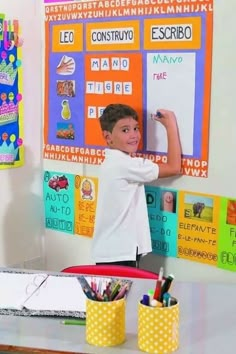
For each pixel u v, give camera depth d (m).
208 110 2.50
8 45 2.93
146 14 2.63
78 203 3.05
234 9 2.38
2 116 2.95
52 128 3.10
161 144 2.65
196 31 2.49
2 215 3.04
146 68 2.67
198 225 2.61
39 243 3.26
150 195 2.75
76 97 2.96
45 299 1.67
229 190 2.49
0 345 1.42
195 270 2.66
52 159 3.13
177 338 1.41
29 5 3.02
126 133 2.57
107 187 2.61
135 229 2.62
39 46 3.09
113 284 1.56
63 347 1.41
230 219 2.50
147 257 2.82
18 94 3.02
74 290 1.73
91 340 1.43
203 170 2.55
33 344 1.43
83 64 2.90
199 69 2.50
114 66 2.78
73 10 2.91
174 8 2.54
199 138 2.54
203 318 1.57
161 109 2.64
